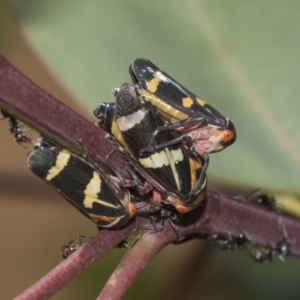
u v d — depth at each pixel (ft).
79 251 0.44
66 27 0.51
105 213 0.45
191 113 0.46
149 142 0.45
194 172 0.46
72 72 0.51
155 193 0.46
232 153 0.50
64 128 0.44
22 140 0.45
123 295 0.44
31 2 0.51
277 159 0.50
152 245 0.45
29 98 0.44
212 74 0.51
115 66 0.51
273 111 0.51
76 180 0.45
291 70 0.51
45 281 0.43
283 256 0.51
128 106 0.45
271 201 0.51
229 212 0.48
